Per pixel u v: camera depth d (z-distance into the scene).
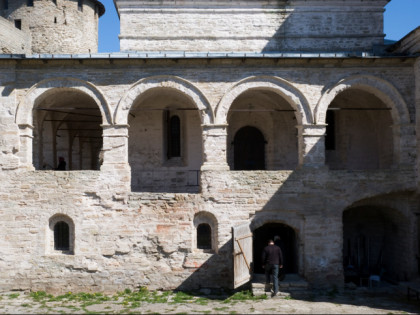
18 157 17.19
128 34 20.98
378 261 20.33
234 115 21.78
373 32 21.61
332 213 17.56
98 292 16.98
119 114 17.41
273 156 21.48
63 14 28.53
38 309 14.82
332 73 17.80
